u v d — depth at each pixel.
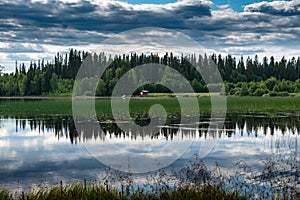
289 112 43.41
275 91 85.00
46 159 18.31
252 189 10.86
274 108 50.03
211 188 9.78
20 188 13.01
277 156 17.47
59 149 20.95
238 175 13.47
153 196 9.67
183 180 10.77
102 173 15.02
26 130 29.80
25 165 17.02
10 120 38.28
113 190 10.32
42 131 29.12
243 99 68.25
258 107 51.53
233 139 22.94
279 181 11.98
